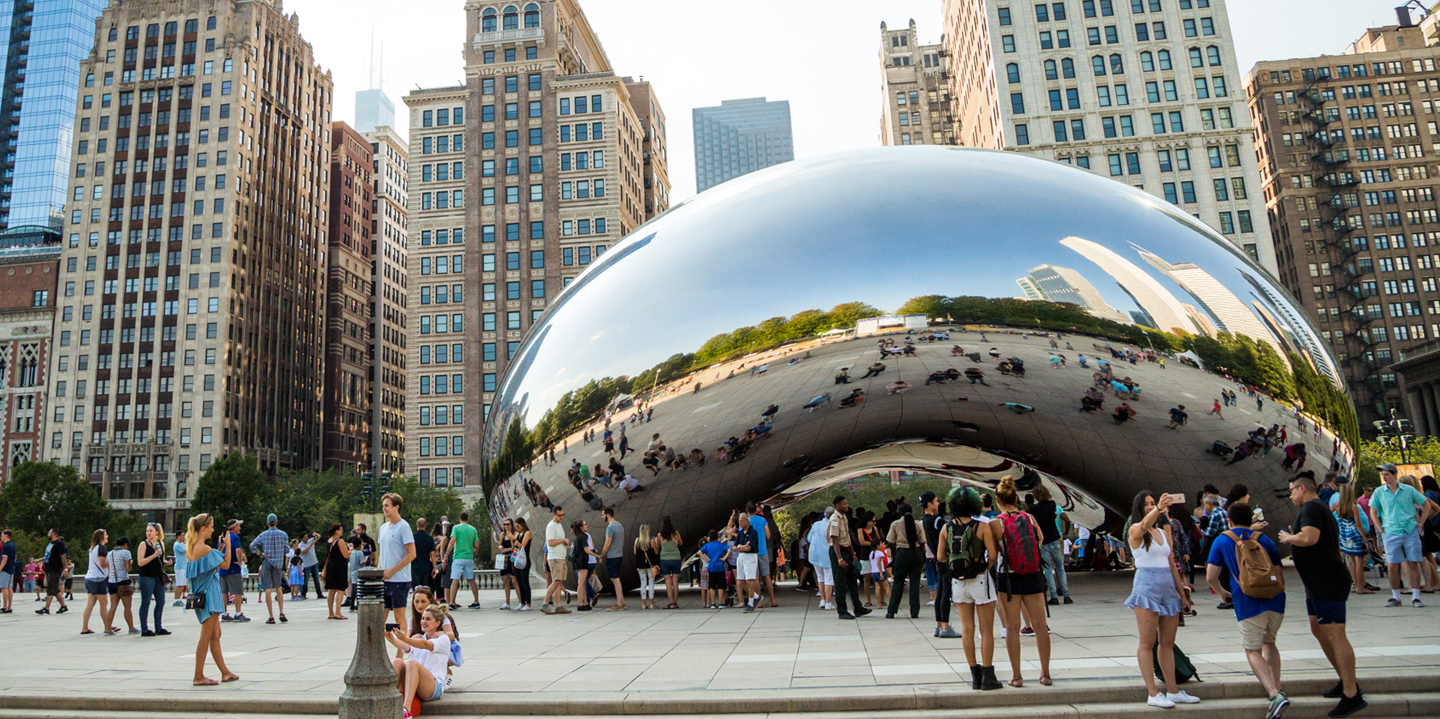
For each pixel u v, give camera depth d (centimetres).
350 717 590
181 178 9650
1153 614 594
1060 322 1161
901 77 12438
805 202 1268
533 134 8169
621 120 8388
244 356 9656
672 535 1343
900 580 1091
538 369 1370
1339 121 11531
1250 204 7275
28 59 14188
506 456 1409
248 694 710
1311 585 585
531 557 1487
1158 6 7625
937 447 1400
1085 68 7569
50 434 9188
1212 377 1186
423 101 8344
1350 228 11094
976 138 8888
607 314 1309
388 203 13650
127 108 9862
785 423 1227
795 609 1265
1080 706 595
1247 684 605
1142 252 1206
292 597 2170
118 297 9438
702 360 1221
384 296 13275
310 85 11612
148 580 1270
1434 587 1149
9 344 9525
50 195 13775
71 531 6906
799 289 1197
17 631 1372
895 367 1183
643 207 9219
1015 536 627
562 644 966
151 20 10031
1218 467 1239
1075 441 1256
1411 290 11038
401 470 13450
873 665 738
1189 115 7438
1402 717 562
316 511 6366
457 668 813
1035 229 1195
